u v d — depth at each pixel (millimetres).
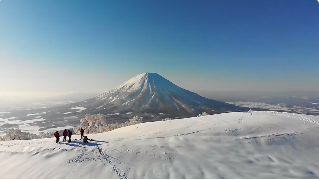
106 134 26641
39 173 12789
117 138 21859
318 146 18000
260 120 26688
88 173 12484
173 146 17438
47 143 19219
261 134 20609
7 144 19359
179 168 13039
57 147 17438
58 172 12758
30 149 17000
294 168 13766
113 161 14172
